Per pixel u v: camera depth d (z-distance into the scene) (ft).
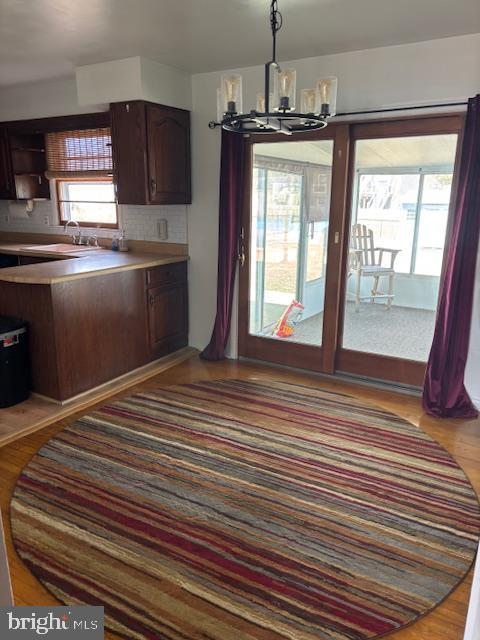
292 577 6.56
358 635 5.71
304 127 7.94
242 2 8.55
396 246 12.25
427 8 8.81
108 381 12.76
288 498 8.21
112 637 5.64
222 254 14.06
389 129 11.66
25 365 11.51
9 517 7.66
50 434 10.27
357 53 11.48
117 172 13.41
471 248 10.57
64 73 13.97
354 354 13.37
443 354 11.13
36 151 17.07
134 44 11.09
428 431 10.59
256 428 10.61
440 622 5.91
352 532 7.43
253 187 13.91
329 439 10.17
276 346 14.43
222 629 5.77
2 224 19.16
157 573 6.58
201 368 14.29
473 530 7.49
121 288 12.77
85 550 6.98
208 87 13.66
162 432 10.39
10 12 9.06
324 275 13.23
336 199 12.51
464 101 10.57
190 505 8.00
